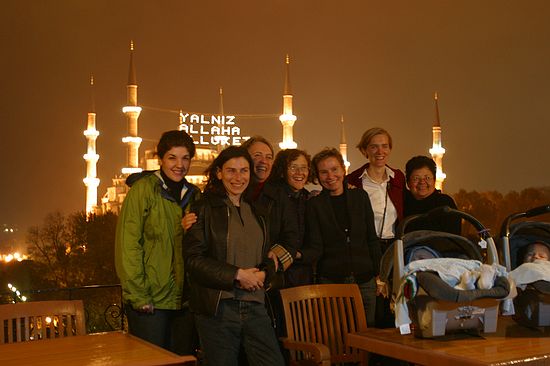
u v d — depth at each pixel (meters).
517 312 3.45
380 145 5.34
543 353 2.80
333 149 4.97
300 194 5.05
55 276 34.41
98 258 34.41
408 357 3.00
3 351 3.14
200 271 3.60
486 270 3.13
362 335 3.39
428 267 3.21
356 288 4.23
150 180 4.37
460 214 3.54
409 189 5.36
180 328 4.39
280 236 4.55
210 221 3.75
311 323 4.12
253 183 4.70
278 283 4.54
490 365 2.61
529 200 39.62
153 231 4.28
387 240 5.25
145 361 2.82
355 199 4.88
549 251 3.76
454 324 3.18
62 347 3.22
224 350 3.66
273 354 3.71
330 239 4.82
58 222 37.41
